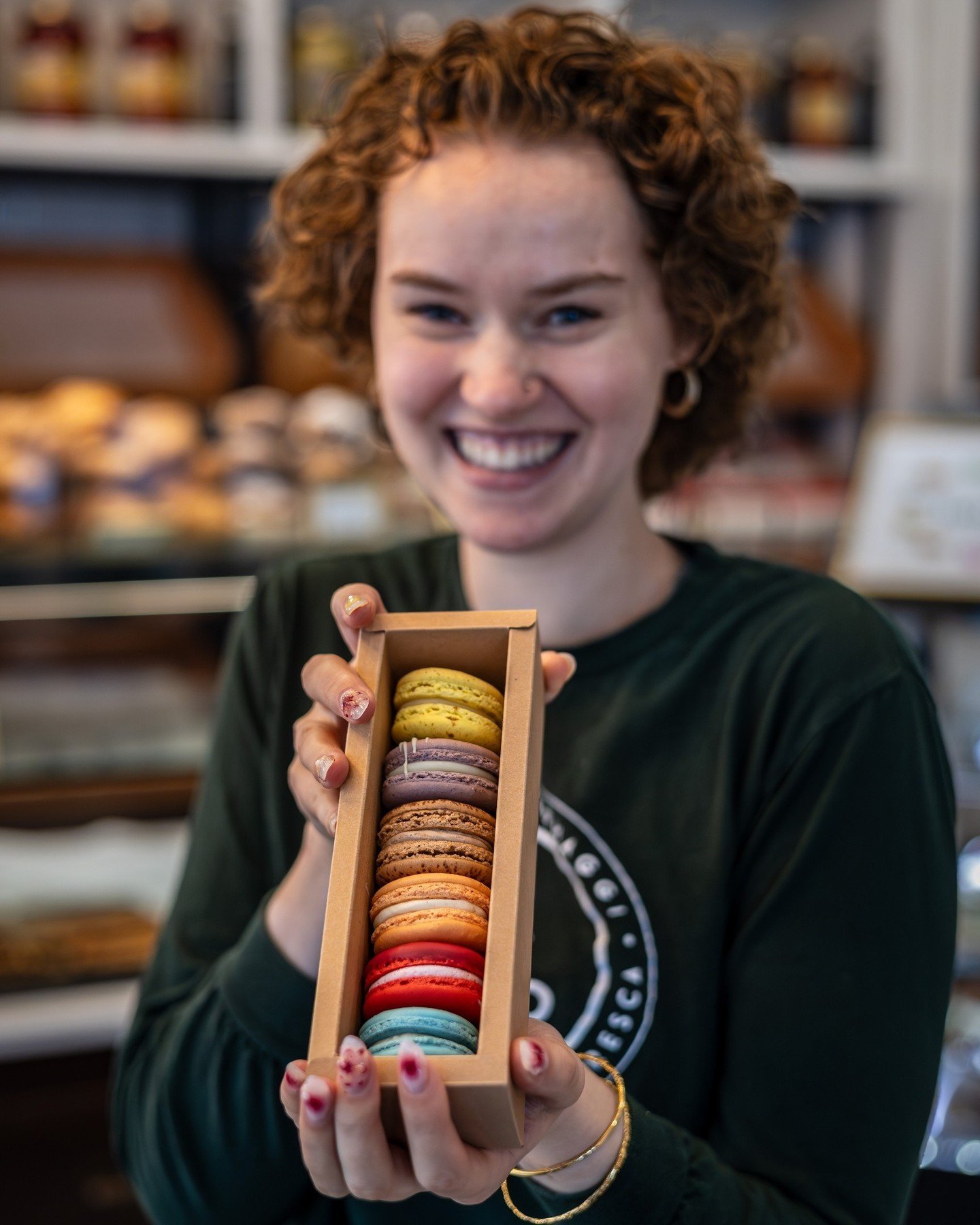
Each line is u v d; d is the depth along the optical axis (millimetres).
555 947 915
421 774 683
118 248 2787
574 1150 731
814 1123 839
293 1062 606
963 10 2898
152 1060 963
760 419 1227
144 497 2344
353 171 961
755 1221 783
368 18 2795
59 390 2525
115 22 2707
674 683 958
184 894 1039
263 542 2328
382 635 708
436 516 2398
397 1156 607
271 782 1028
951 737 1773
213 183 2729
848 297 3158
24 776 2062
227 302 2789
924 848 889
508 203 875
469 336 923
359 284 1062
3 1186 1940
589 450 932
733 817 917
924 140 2965
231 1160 904
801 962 861
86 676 2318
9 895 1988
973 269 2975
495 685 748
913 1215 1172
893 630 955
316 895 834
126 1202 1975
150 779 2115
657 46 991
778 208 1075
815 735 898
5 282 2646
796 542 2812
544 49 902
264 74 2559
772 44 3148
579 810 940
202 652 2426
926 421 1898
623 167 911
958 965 1520
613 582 992
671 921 904
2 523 2260
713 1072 899
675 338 1023
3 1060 1938
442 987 613
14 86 2557
